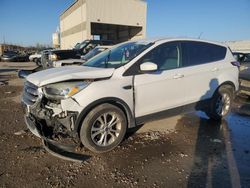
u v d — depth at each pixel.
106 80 4.09
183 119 6.01
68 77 3.87
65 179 3.43
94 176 3.51
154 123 5.66
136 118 4.48
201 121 5.90
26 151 4.21
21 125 5.50
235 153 4.24
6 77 14.41
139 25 39.19
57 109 3.86
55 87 3.87
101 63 4.82
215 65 5.53
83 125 3.93
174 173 3.60
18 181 3.37
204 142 4.69
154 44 4.70
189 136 4.97
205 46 5.49
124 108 4.30
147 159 4.00
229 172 3.63
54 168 3.70
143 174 3.57
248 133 5.20
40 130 4.05
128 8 37.62
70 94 3.79
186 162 3.91
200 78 5.23
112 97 4.08
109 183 3.36
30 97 4.21
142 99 4.45
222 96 5.80
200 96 5.33
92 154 4.14
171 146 4.49
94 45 14.54
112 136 4.25
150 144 4.56
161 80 4.62
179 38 5.12
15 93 9.25
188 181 3.40
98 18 35.69
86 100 3.84
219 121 5.94
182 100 5.03
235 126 5.62
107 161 3.93
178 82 4.88
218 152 4.27
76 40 41.25
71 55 13.47
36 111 4.08
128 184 3.33
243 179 3.45
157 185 3.31
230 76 5.79
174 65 4.92
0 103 7.56
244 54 11.88
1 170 3.62
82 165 3.79
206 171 3.65
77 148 4.30
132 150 4.31
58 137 4.26
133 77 4.32
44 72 4.45
